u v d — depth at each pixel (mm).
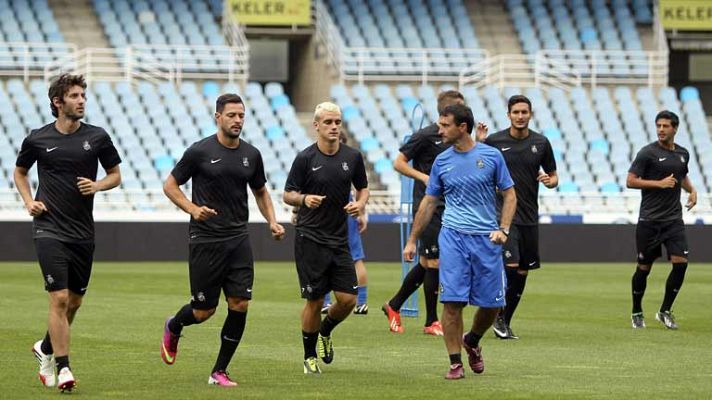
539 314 42500
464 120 26375
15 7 94500
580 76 100688
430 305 35531
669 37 103750
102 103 85062
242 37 93250
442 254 26469
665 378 26500
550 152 34719
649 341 34219
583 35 104062
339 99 91062
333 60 95938
